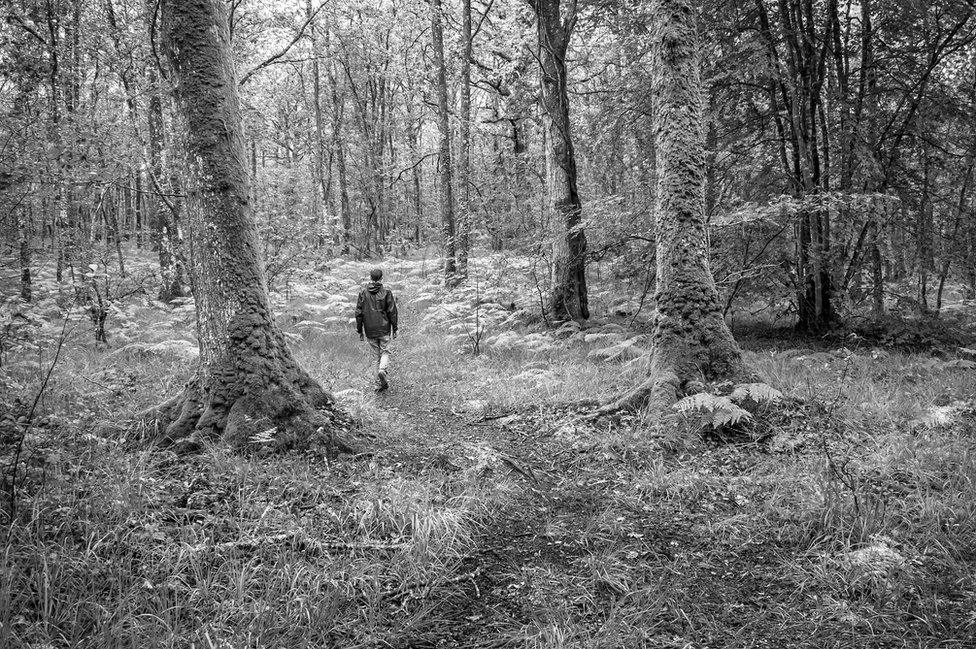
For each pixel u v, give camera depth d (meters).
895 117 12.03
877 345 10.49
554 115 12.45
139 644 2.62
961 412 6.07
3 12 7.55
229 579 3.14
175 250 14.27
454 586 3.45
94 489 3.80
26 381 6.05
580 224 11.62
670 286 6.68
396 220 32.62
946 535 3.76
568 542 4.01
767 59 11.25
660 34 6.65
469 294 14.05
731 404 5.50
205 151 5.24
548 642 2.87
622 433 5.96
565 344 10.68
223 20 5.35
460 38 21.00
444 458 5.30
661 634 3.03
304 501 4.21
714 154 12.68
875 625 3.05
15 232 7.72
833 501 4.14
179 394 5.46
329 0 20.70
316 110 24.83
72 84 10.14
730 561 3.77
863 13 11.73
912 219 12.26
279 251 13.91
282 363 5.54
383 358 8.30
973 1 10.93
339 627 2.93
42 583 2.85
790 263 11.74
